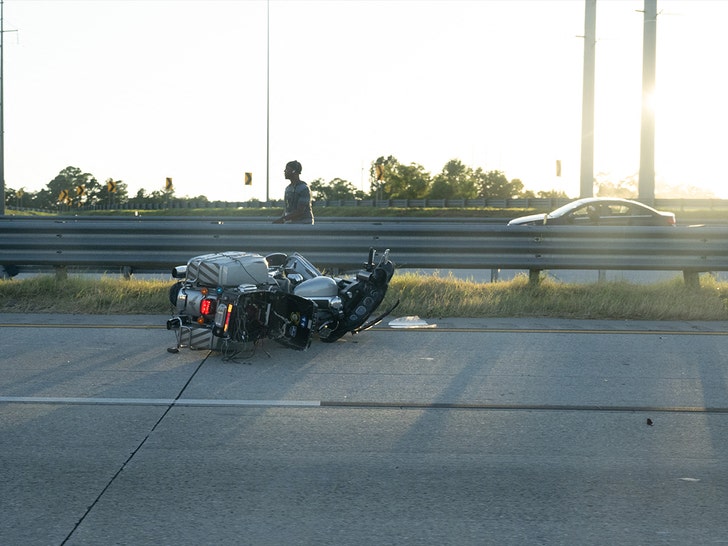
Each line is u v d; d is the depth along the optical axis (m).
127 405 7.28
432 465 5.83
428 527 4.77
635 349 9.85
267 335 9.20
